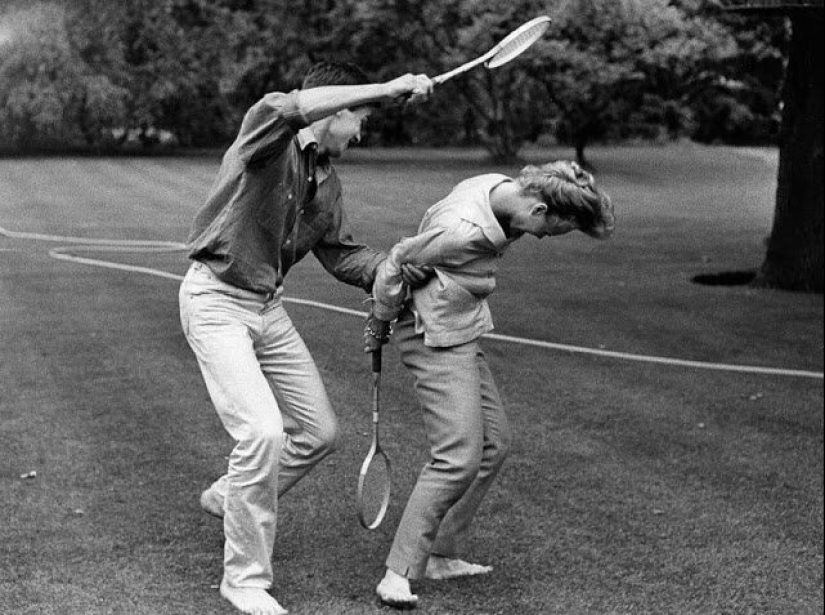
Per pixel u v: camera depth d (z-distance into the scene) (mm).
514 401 6812
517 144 27250
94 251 11492
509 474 5516
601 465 5746
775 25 15820
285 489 4121
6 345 7445
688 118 29609
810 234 11227
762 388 7469
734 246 14477
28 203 15188
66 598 3857
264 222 3764
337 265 4215
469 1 22703
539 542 4695
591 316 9523
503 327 8922
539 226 3885
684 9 17891
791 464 5961
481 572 4320
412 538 3959
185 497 4875
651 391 7238
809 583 4461
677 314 9812
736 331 9219
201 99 26359
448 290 3900
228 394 3740
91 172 19500
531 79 24906
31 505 4719
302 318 8516
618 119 27578
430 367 3969
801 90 11242
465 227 3820
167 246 12047
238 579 3826
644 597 4227
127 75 23750
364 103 3600
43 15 21594
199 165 21766
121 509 4711
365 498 4094
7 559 4164
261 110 3537
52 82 21734
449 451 3955
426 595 4090
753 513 5215
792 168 11414
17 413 5996
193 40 25172
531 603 4094
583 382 7352
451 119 31125
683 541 4824
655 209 19094
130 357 7273
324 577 4160
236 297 3822
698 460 5941
